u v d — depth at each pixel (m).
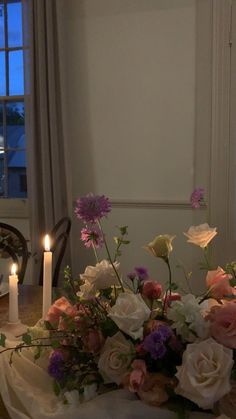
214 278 0.86
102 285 0.85
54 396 0.83
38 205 2.87
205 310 0.80
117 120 2.79
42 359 0.89
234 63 2.57
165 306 0.83
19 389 0.82
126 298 0.79
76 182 2.90
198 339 0.75
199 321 0.74
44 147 2.78
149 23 2.67
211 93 2.61
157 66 2.69
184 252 2.74
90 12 2.77
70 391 0.80
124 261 2.85
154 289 0.85
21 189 3.20
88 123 2.85
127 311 0.77
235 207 2.66
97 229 0.91
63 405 0.78
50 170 2.80
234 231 2.68
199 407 0.73
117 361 0.77
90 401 0.78
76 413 0.75
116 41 2.74
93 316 0.84
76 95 2.84
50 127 2.76
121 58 2.74
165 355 0.75
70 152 2.83
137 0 2.68
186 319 0.74
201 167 2.68
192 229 0.94
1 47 3.13
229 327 0.74
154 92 2.71
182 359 0.72
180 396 0.75
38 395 0.83
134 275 0.90
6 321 1.35
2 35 3.12
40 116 2.78
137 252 2.83
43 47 2.71
